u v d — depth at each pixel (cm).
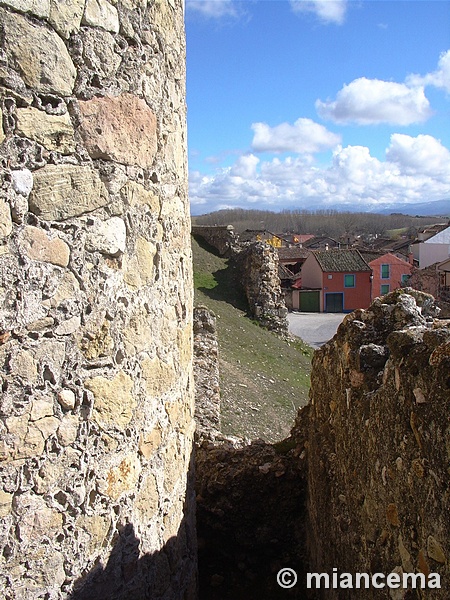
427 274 2864
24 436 229
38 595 238
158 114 304
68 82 238
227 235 2152
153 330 304
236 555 512
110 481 270
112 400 268
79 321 249
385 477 273
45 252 232
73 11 238
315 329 2581
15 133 220
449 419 206
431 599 216
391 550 264
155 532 313
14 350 224
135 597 292
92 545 262
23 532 231
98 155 255
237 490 516
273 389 1029
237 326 1429
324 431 423
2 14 212
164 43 310
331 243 6231
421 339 248
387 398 272
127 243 277
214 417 664
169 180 322
